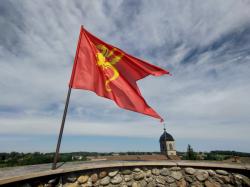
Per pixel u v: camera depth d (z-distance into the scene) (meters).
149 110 5.21
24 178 3.36
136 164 5.12
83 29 5.40
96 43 5.38
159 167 5.29
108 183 4.77
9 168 4.21
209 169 5.21
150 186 5.02
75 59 5.08
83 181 4.45
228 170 5.10
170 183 5.07
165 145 63.12
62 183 4.12
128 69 5.39
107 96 5.03
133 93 5.22
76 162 5.34
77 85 4.91
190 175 5.17
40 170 3.86
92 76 5.05
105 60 5.30
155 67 5.34
